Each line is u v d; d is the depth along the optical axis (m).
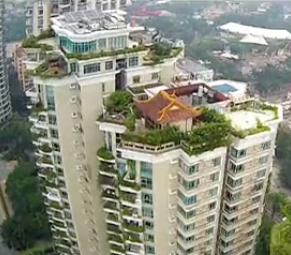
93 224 104.06
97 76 86.69
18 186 160.62
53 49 92.56
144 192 84.94
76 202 102.75
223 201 90.00
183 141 79.94
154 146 79.25
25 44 94.50
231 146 83.44
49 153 97.56
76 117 91.81
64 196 102.94
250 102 89.75
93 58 84.75
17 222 148.25
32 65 94.81
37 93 91.88
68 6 161.25
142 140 79.69
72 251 114.25
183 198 83.81
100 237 103.75
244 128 83.69
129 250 95.31
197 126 81.06
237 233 93.94
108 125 84.94
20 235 145.75
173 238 90.81
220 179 84.75
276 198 139.38
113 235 98.06
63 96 89.25
